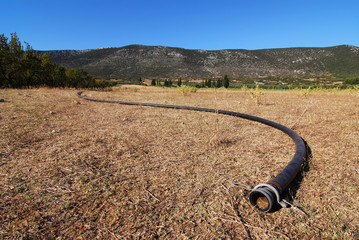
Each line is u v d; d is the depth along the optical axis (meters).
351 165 2.39
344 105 7.20
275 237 1.40
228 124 4.57
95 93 13.50
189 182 2.08
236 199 1.82
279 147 3.08
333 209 1.66
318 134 3.65
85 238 1.37
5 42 14.48
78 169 2.30
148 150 2.93
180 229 1.46
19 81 16.28
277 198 1.65
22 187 1.92
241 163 2.53
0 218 1.51
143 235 1.40
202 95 13.34
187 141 3.34
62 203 1.71
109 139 3.38
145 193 1.88
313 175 2.20
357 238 1.37
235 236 1.41
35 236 1.37
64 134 3.59
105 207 1.68
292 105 7.57
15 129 3.74
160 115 5.55
